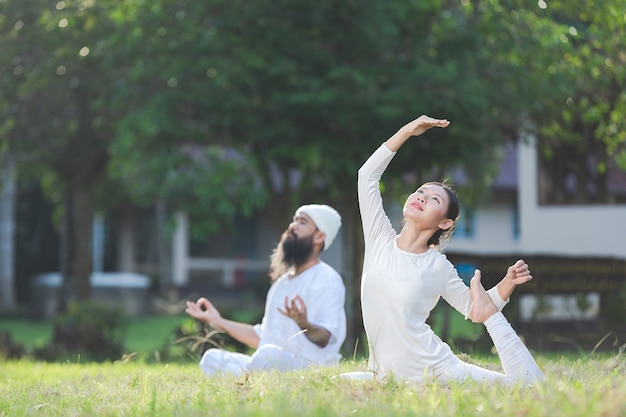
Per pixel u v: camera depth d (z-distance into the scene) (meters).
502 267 21.80
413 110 20.80
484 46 22.05
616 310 22.59
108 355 23.78
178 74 21.73
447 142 21.86
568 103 24.48
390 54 22.30
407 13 21.58
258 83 21.69
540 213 30.88
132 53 22.94
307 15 21.05
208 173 22.17
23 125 28.14
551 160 30.84
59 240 55.06
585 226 29.86
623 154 25.70
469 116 21.27
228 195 23.03
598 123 26.70
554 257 22.59
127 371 12.04
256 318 21.95
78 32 24.97
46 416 7.44
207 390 8.05
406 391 7.02
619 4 22.44
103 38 24.77
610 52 22.83
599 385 6.99
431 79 20.62
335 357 10.27
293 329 10.38
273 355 9.95
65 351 23.98
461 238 43.38
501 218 44.25
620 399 6.23
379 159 8.23
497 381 7.39
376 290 7.96
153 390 7.48
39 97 27.25
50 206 54.34
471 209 34.66
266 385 7.68
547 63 22.19
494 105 22.33
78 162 29.52
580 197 30.45
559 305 26.09
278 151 21.44
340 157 21.28
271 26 21.23
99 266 53.19
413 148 21.62
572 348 21.39
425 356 7.88
